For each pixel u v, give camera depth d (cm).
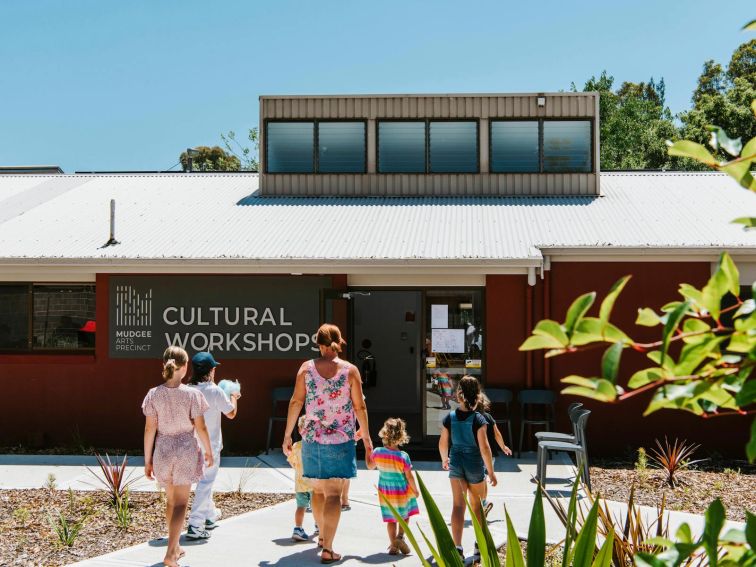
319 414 659
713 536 193
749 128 3150
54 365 1256
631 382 188
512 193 1552
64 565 652
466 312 1229
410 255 1164
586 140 1547
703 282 1177
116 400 1245
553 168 1547
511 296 1212
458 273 1191
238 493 918
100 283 1251
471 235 1260
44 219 1427
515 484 963
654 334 1177
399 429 685
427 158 1564
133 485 955
